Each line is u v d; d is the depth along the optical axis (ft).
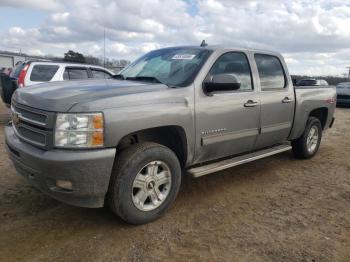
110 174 10.66
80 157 10.08
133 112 11.00
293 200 14.80
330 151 24.39
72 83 13.09
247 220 12.67
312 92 19.97
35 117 11.00
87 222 12.07
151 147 11.64
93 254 10.14
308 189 16.24
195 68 13.61
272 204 14.28
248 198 14.84
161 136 13.20
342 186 16.83
